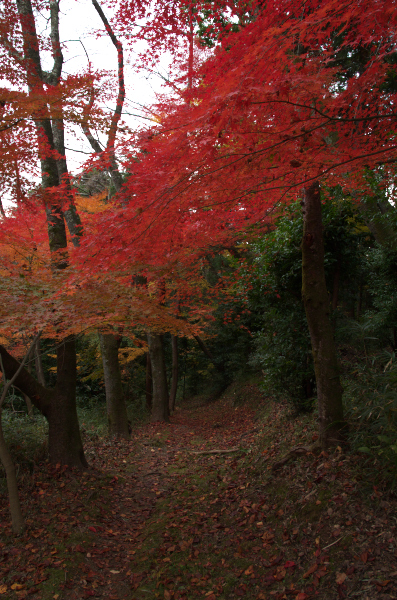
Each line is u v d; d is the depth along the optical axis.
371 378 4.45
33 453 5.87
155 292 6.74
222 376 17.64
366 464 3.79
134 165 3.40
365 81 2.38
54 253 5.17
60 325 4.41
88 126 4.77
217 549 3.77
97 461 7.09
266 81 2.10
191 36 4.76
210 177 2.80
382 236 7.70
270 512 4.07
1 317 3.76
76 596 3.21
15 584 3.24
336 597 2.58
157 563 3.73
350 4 1.82
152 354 12.75
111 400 9.64
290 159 2.80
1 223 5.52
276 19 2.18
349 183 4.89
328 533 3.21
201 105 2.19
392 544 2.77
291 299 6.77
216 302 9.83
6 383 4.50
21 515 4.08
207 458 7.30
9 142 4.52
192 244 5.07
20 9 6.00
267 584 3.03
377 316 6.99
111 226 3.21
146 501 5.48
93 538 4.17
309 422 5.82
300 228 6.23
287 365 6.57
